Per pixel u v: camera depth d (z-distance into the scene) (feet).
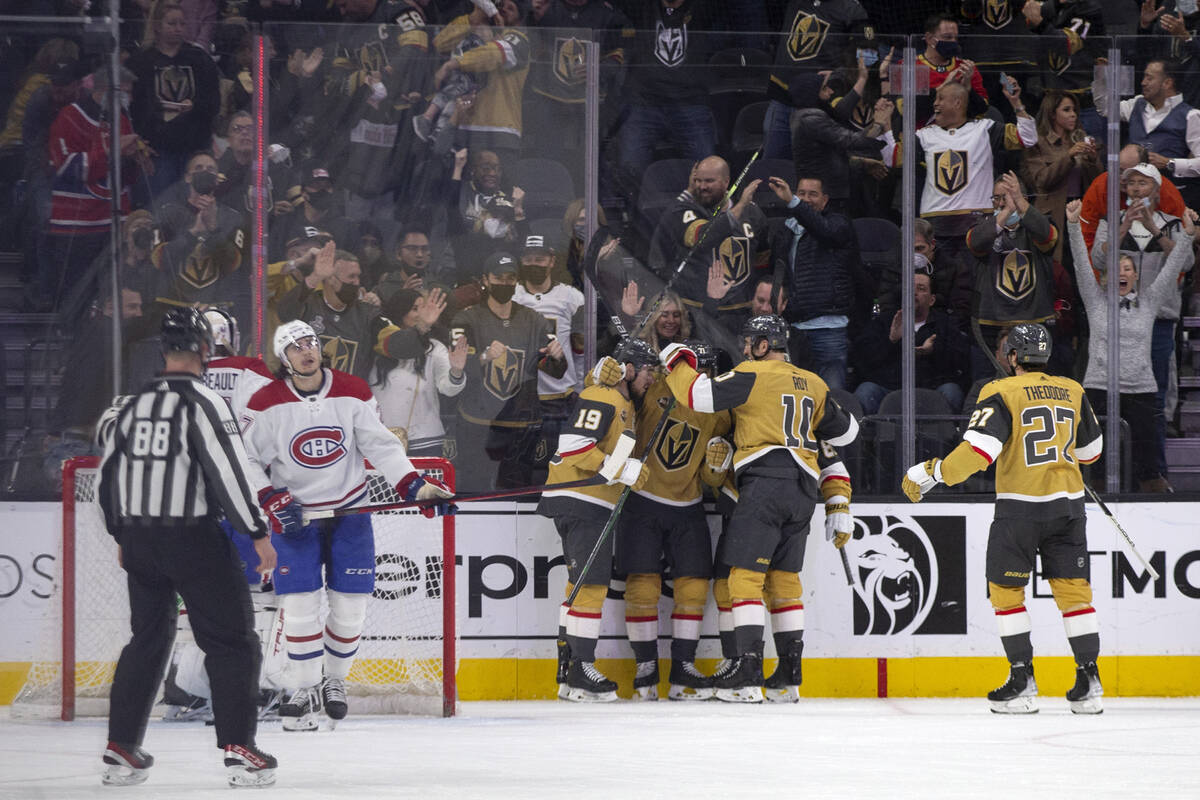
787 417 69.87
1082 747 52.70
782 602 70.95
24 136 71.92
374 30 73.61
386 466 59.26
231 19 91.91
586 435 67.97
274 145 73.05
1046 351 67.51
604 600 73.56
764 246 76.59
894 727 59.62
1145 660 75.10
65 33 71.97
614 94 75.46
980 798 40.11
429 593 68.18
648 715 64.85
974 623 74.64
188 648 63.16
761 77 76.13
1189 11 96.63
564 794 40.86
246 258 73.00
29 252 71.67
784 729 58.80
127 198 72.38
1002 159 77.05
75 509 66.44
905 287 77.00
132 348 71.92
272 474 59.57
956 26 89.45
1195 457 77.46
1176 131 77.15
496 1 92.84
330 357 73.72
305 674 59.41
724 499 73.46
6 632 69.41
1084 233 77.56
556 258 75.36
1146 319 77.36
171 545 42.83
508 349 74.90
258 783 42.96
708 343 76.59
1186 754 50.57
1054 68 76.95
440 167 74.38
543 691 73.10
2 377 71.00
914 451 76.64
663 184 75.92
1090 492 67.87
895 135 76.74
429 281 74.54
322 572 61.11
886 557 74.59
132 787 43.16
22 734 58.49
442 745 53.62
